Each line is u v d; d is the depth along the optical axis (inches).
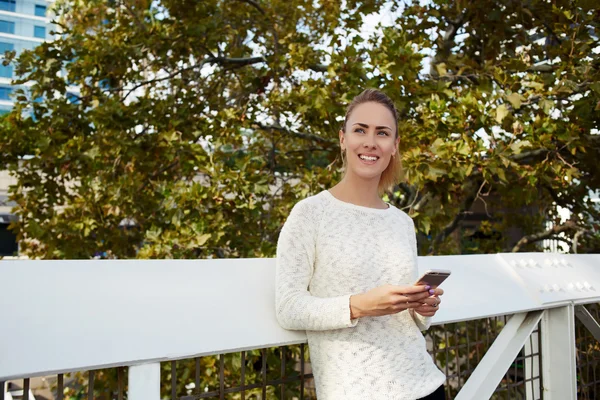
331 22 197.2
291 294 48.3
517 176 184.1
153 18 197.2
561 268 79.3
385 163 56.9
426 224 142.7
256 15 222.2
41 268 39.2
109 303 40.5
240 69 229.0
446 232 223.0
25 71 196.5
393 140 57.1
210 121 196.1
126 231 197.8
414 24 189.9
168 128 183.8
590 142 160.7
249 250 161.0
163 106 190.4
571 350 73.5
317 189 167.5
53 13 251.6
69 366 36.5
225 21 215.3
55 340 36.8
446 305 60.9
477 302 64.2
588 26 162.7
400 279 53.6
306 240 51.2
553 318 75.6
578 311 81.5
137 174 194.5
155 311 42.3
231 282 48.9
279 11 220.2
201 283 46.7
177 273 45.8
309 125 208.7
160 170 197.6
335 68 150.6
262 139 246.8
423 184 131.4
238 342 45.5
